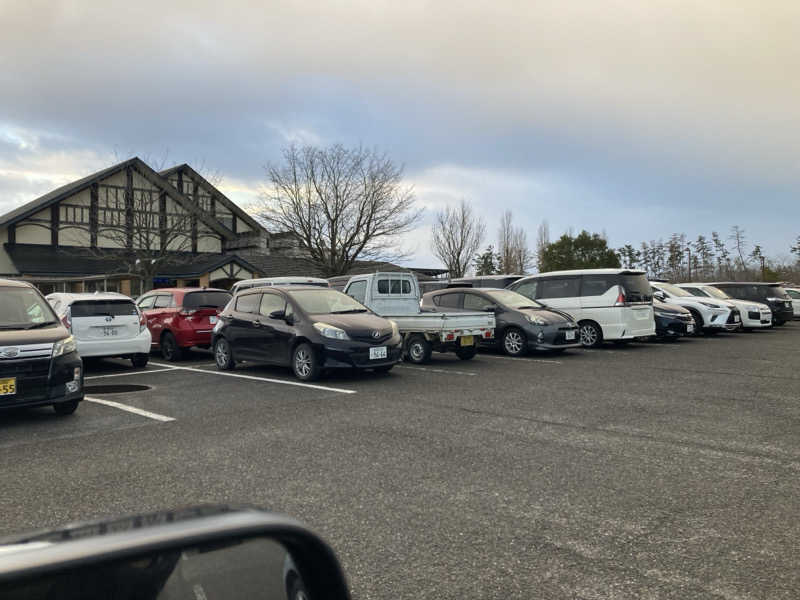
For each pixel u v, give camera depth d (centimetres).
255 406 705
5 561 66
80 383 653
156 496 400
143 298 1373
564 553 307
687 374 934
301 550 96
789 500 380
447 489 406
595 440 532
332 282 1655
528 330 1190
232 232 3334
